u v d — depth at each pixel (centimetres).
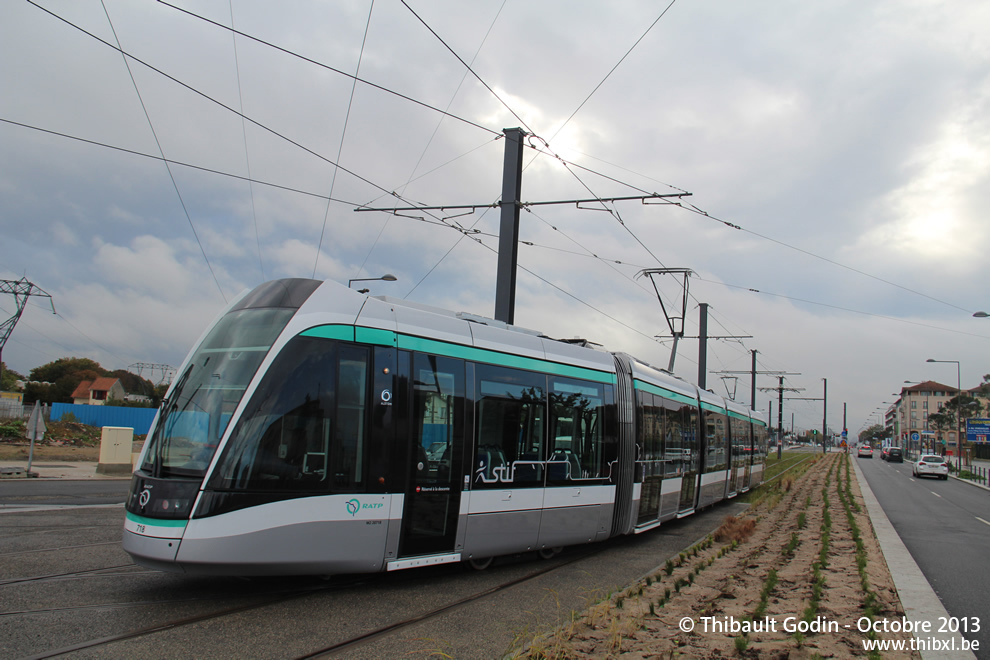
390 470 735
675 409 1462
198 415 662
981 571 1048
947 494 2989
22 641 523
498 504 860
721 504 2073
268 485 650
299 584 744
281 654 529
